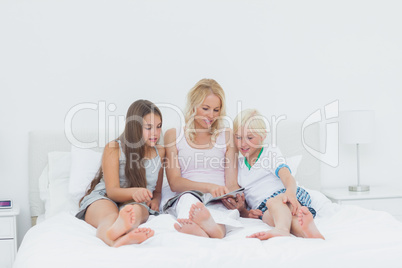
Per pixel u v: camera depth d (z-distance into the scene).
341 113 3.06
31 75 2.84
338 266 1.44
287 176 2.31
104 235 1.82
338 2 3.19
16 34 2.82
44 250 1.60
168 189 2.59
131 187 2.36
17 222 2.83
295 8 3.13
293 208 1.98
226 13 3.04
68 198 2.51
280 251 1.52
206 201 2.32
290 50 3.13
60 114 2.87
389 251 1.51
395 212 2.91
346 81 3.21
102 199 2.22
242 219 2.19
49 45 2.86
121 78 2.93
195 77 3.01
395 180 3.30
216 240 1.72
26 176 2.84
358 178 3.10
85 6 2.89
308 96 3.16
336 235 1.79
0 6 2.81
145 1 2.95
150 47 2.96
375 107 3.26
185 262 1.43
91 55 2.90
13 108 2.82
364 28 3.23
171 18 2.98
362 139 2.98
